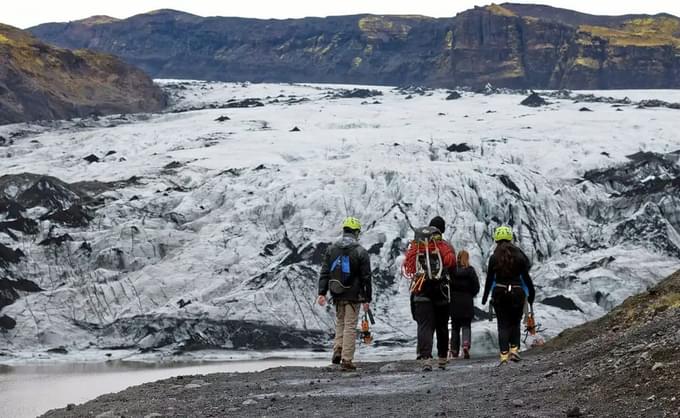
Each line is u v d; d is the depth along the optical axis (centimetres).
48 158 8506
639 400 972
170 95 14812
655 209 6259
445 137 8081
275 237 6084
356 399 1248
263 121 9844
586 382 1111
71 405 1371
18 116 11788
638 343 1291
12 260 5716
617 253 5828
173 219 6297
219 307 5206
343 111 10669
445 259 1578
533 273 5806
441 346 1616
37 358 4669
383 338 4944
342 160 7244
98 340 5144
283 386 1448
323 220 6200
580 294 5469
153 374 3738
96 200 6606
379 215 6250
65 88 12925
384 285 5525
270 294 5297
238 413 1166
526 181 6781
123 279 5678
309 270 5538
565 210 6588
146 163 7581
